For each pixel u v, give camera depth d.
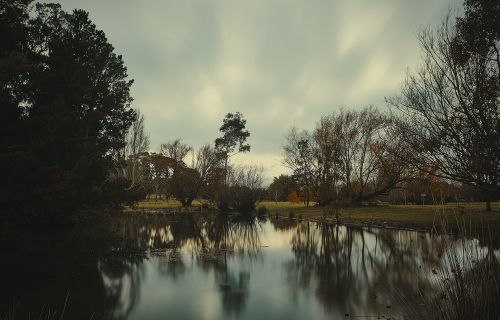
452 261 5.04
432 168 19.34
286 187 79.12
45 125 24.27
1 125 23.23
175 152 76.12
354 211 41.97
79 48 30.47
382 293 11.51
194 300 11.54
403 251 18.27
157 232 29.73
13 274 14.45
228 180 66.62
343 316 9.75
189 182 68.00
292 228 33.03
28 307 10.60
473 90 17.02
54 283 13.28
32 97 26.38
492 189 16.67
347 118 47.97
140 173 54.03
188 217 46.84
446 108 18.27
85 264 16.61
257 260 18.09
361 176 47.75
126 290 12.60
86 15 33.16
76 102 27.98
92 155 28.39
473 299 4.37
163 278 14.34
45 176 22.84
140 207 62.41
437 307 4.95
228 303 11.24
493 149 15.66
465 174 17.08
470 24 17.48
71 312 10.27
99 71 34.19
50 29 29.59
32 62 25.78
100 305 10.93
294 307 10.74
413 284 11.32
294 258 18.58
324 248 21.44
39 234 25.38
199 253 20.02
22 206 23.83
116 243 23.11
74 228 29.42
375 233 26.84
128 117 36.56
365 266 15.99
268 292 12.37
